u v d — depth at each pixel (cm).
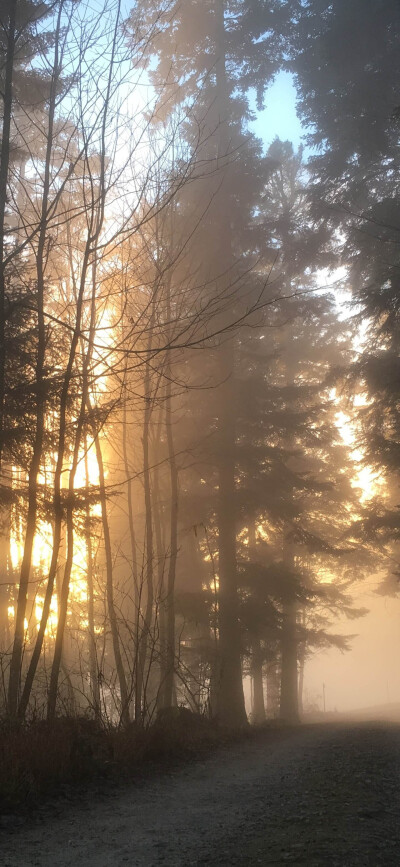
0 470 1137
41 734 910
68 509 1100
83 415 1101
